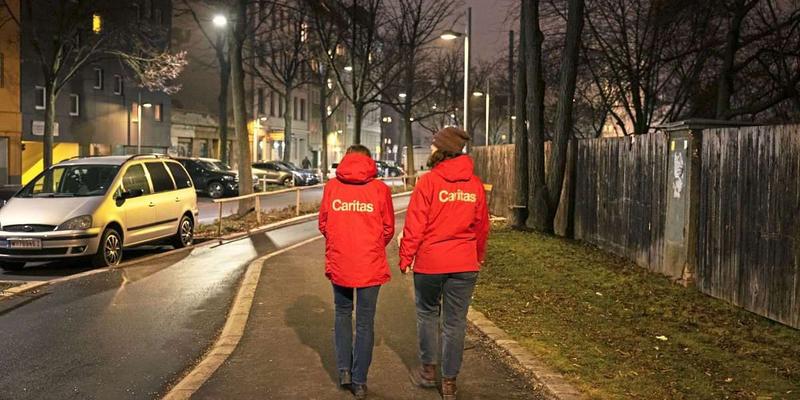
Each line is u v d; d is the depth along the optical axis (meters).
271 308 8.48
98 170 12.83
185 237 14.84
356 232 5.31
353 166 5.35
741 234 8.13
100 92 43.47
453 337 5.24
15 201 12.05
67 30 32.94
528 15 16.08
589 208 14.53
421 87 47.44
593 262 11.85
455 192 5.15
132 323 7.97
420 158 69.31
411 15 34.50
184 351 6.86
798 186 7.07
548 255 12.53
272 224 19.17
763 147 7.68
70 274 11.72
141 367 6.34
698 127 9.42
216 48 37.88
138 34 39.44
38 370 6.24
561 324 7.50
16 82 37.31
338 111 82.06
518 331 7.16
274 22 44.22
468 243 5.23
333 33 33.00
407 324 7.72
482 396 5.43
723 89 19.61
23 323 7.94
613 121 48.81
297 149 71.06
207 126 56.19
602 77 30.50
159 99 49.28
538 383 5.66
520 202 17.09
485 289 9.42
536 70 16.19
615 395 5.27
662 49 26.05
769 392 5.38
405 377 5.89
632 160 11.96
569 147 15.98
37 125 38.50
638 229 11.62
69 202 11.84
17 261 11.60
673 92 29.77
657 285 9.62
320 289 9.69
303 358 6.42
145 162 13.80
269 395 5.45
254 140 57.66
